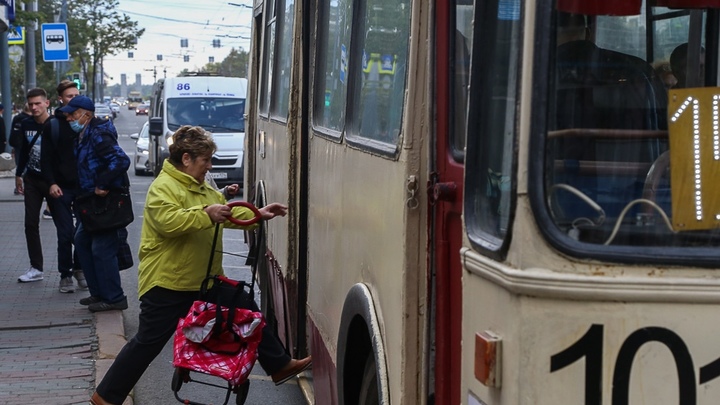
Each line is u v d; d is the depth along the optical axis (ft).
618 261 7.07
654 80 8.18
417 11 10.07
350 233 13.41
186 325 16.96
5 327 26.53
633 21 8.45
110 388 18.22
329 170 15.37
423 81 10.11
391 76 11.30
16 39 90.07
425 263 10.02
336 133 14.90
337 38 15.48
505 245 7.34
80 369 22.70
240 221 17.40
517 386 7.14
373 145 11.94
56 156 30.89
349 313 12.87
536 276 7.02
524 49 7.32
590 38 7.89
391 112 11.18
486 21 8.32
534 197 7.11
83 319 27.58
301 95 18.31
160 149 71.82
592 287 6.96
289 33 21.03
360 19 13.58
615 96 7.65
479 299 7.93
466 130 8.45
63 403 20.11
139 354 18.22
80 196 27.76
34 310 28.78
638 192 7.41
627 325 7.02
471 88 8.36
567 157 7.36
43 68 151.53
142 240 18.34
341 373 13.42
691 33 8.77
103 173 27.32
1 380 21.71
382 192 11.35
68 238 31.27
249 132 31.27
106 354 23.88
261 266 25.13
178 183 17.69
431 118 9.89
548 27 7.31
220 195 18.58
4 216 53.88
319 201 16.40
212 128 69.87
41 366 22.91
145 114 335.06
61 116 30.71
